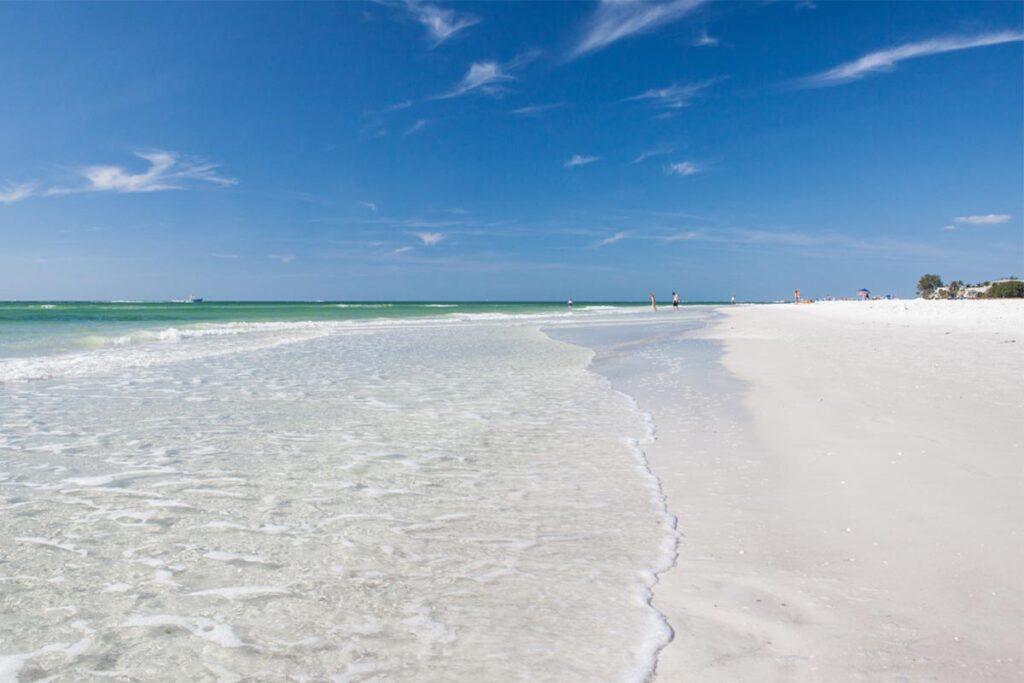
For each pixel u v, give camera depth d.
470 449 7.41
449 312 71.38
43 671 2.98
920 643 3.12
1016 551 4.04
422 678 2.94
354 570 4.13
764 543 4.48
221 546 4.52
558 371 14.71
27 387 11.99
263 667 3.03
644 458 6.96
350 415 9.49
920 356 14.02
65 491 5.76
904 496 5.14
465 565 4.21
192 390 11.80
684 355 17.31
